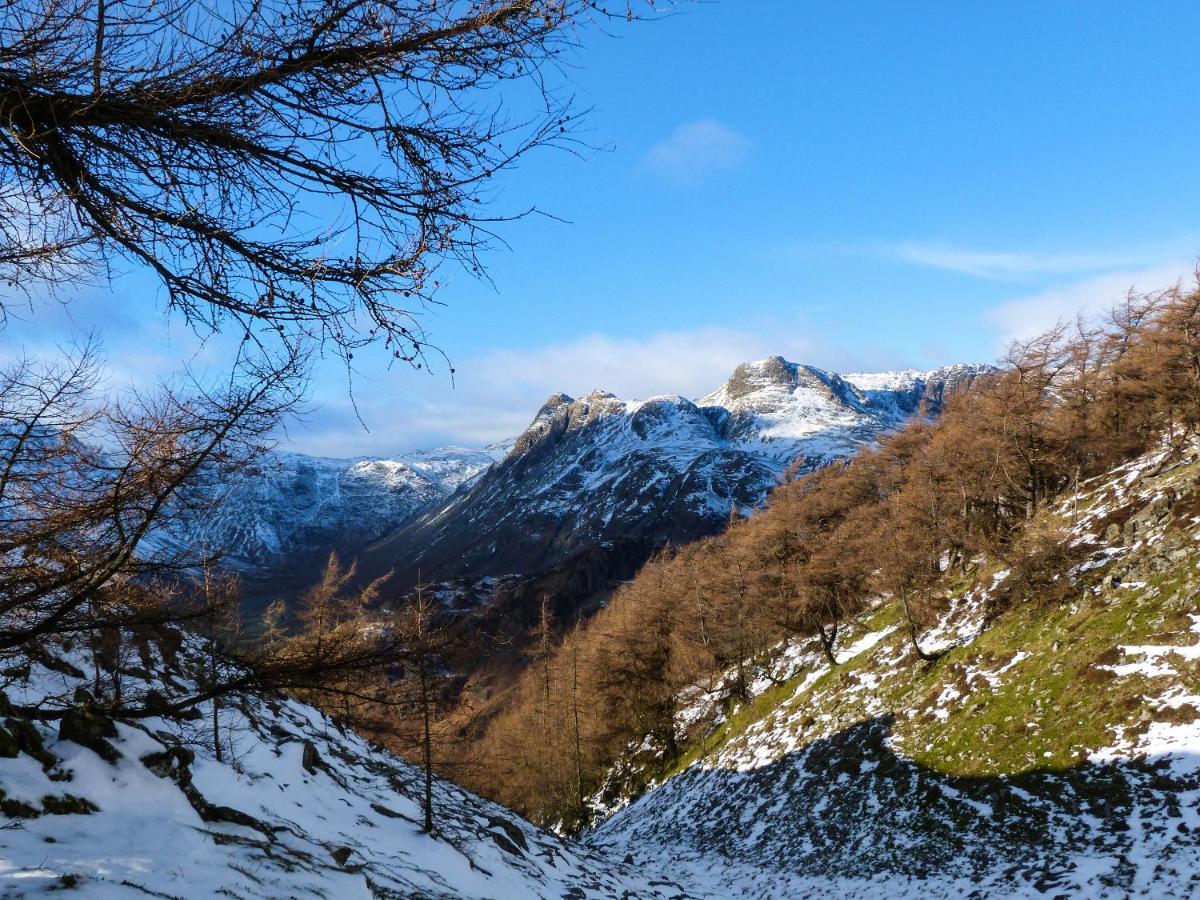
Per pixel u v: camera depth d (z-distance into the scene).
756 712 49.47
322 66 3.49
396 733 7.41
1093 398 53.56
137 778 8.85
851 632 51.16
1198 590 25.86
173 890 6.61
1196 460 36.62
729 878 29.67
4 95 3.21
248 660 6.11
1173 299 49.47
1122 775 21.66
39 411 4.21
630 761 60.75
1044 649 29.64
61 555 4.71
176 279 3.90
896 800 28.02
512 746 54.91
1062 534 38.59
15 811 7.22
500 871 16.25
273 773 14.29
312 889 8.27
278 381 4.29
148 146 3.61
